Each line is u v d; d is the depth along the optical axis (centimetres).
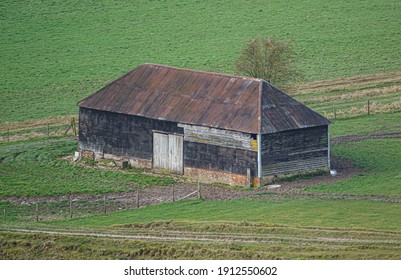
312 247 15312
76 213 18300
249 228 16525
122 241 15925
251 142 19412
